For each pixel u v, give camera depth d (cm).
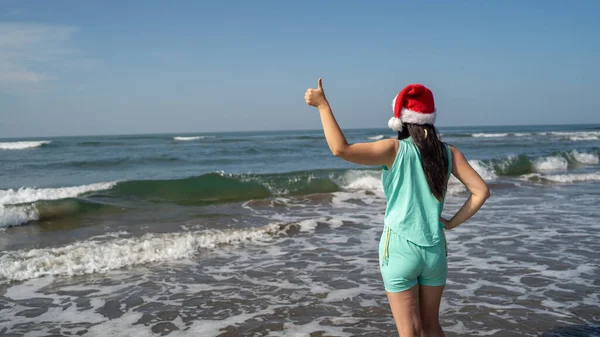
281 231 762
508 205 1009
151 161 2184
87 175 1670
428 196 237
